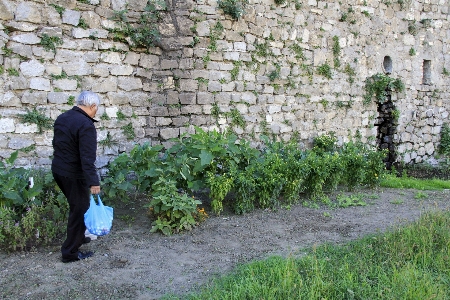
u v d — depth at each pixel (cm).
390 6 1019
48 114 625
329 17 909
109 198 598
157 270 419
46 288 378
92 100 428
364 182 779
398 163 1051
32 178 514
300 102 875
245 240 501
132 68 698
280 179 622
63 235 505
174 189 528
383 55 1018
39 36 611
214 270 419
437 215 535
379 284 363
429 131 1128
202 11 729
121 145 689
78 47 645
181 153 616
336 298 349
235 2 754
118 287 382
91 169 412
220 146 609
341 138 954
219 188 568
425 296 340
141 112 708
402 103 1055
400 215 608
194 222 534
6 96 591
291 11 847
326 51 910
